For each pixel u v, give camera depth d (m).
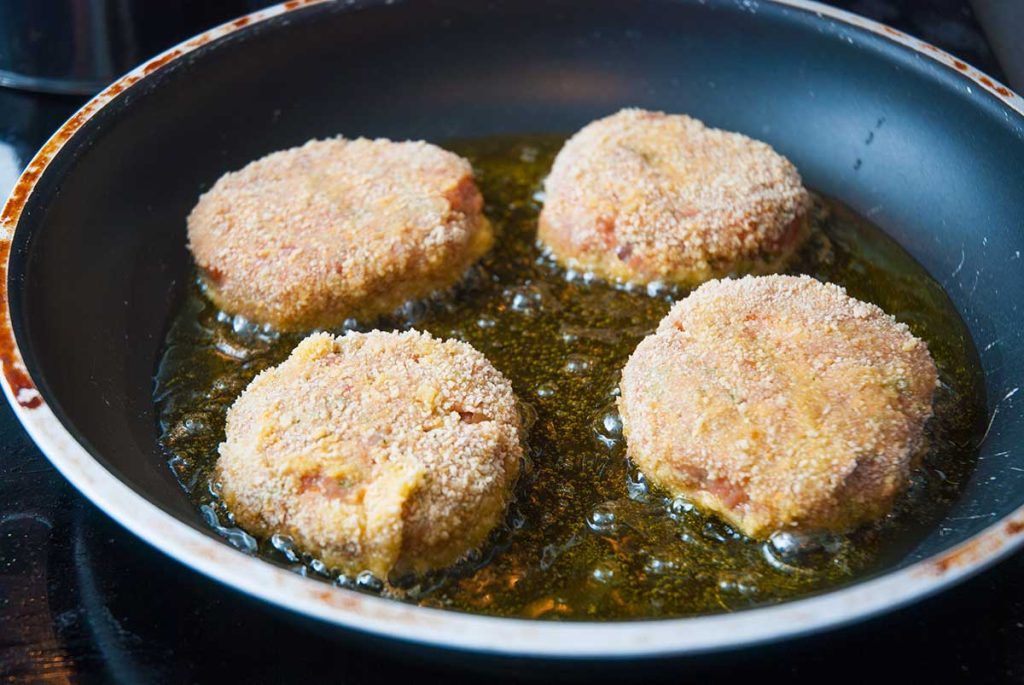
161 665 0.30
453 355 0.36
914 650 0.30
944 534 0.32
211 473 0.34
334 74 0.43
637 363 0.36
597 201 0.39
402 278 0.38
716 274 0.39
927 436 0.34
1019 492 0.32
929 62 0.40
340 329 0.38
